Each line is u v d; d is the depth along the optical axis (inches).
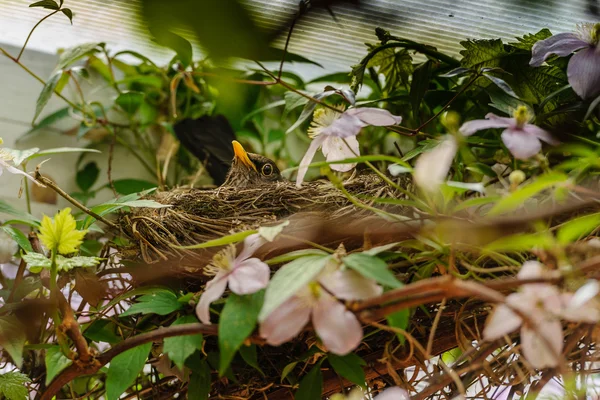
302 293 26.0
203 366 28.9
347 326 25.3
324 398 30.1
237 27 13.2
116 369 27.6
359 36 32.0
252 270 26.7
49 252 30.2
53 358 27.8
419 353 29.0
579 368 28.7
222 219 30.6
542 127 30.0
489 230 27.2
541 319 25.7
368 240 27.9
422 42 32.2
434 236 27.6
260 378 29.5
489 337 25.8
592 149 29.3
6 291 30.9
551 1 28.9
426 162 24.4
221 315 26.4
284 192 31.5
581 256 27.0
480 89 31.8
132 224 30.4
